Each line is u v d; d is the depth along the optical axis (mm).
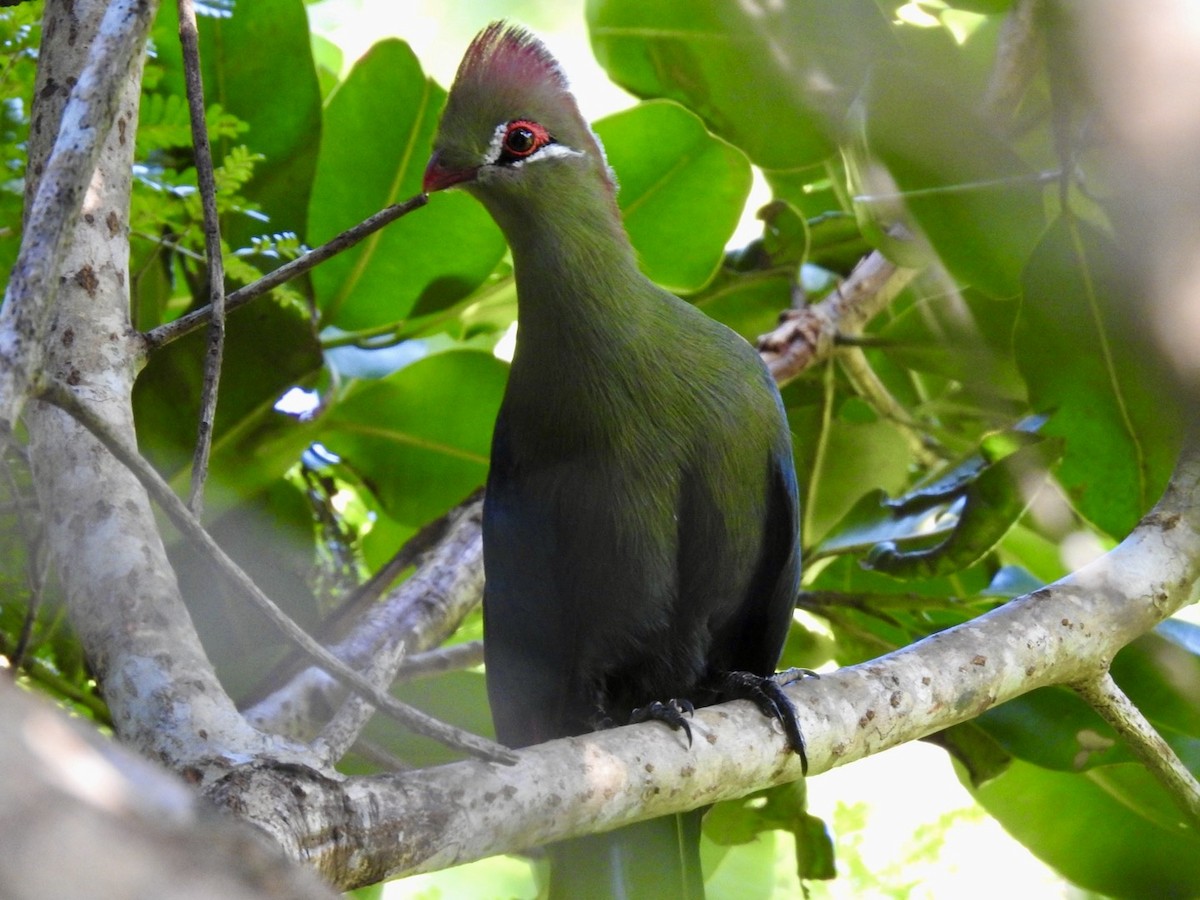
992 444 6848
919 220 6793
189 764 3295
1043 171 6797
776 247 7926
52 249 2859
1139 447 6590
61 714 1367
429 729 3293
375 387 7574
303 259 3771
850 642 7273
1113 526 6742
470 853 3592
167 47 6641
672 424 5816
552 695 6441
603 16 7371
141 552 3773
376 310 7547
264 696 5855
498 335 8672
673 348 5883
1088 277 6422
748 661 6621
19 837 1174
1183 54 6070
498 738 6395
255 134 6738
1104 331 6473
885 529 6961
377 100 7184
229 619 6449
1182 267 6246
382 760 5656
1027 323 6621
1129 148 6207
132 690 3498
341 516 7902
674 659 6344
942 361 7645
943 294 7559
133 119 4348
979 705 4871
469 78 5828
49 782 1227
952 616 7395
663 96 7480
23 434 5773
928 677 4801
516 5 11203
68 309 4027
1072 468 6738
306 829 3236
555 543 6031
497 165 5758
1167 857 7027
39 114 4148
